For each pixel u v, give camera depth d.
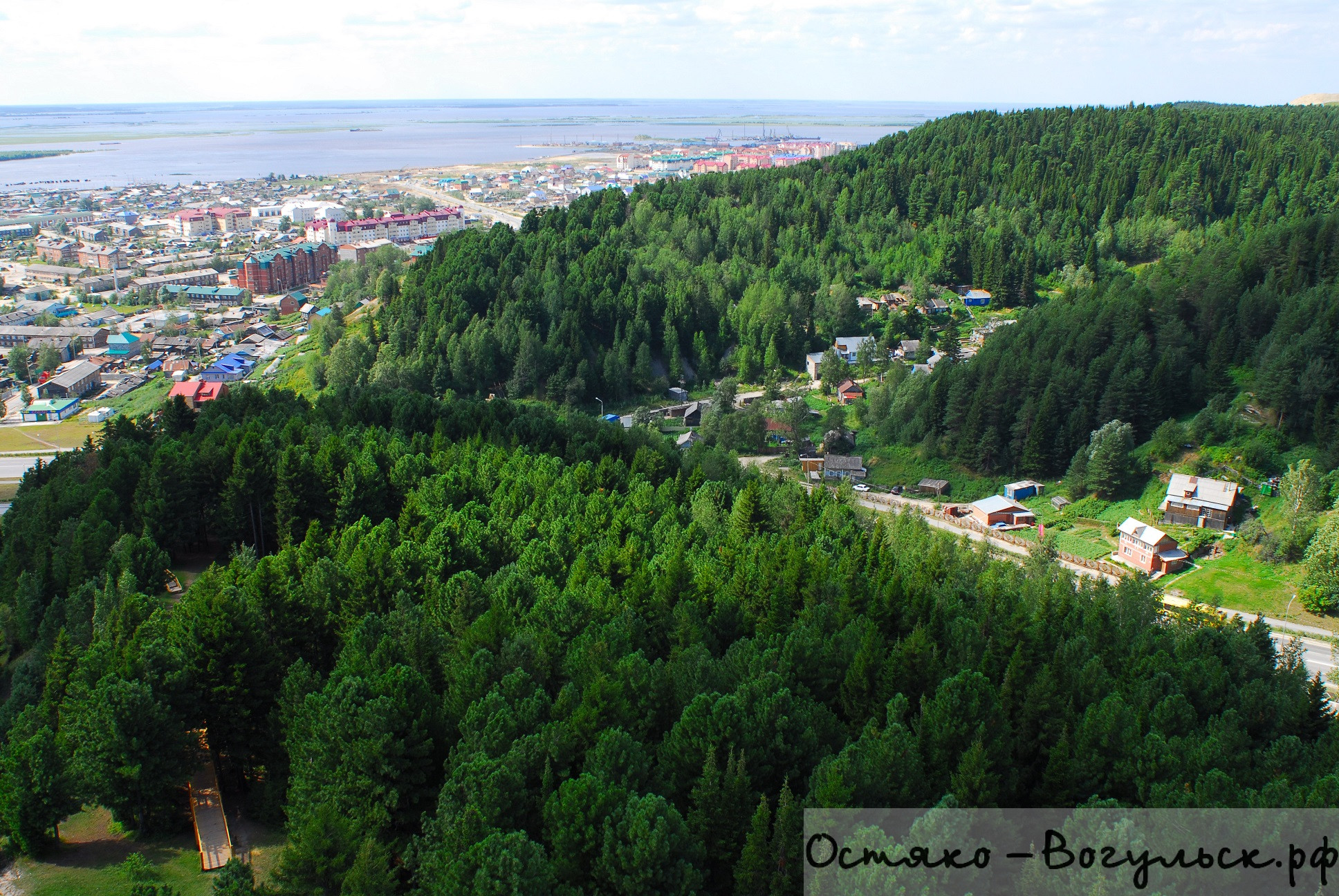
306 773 64.19
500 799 57.09
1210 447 164.75
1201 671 80.12
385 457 133.00
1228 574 138.25
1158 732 66.06
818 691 73.88
